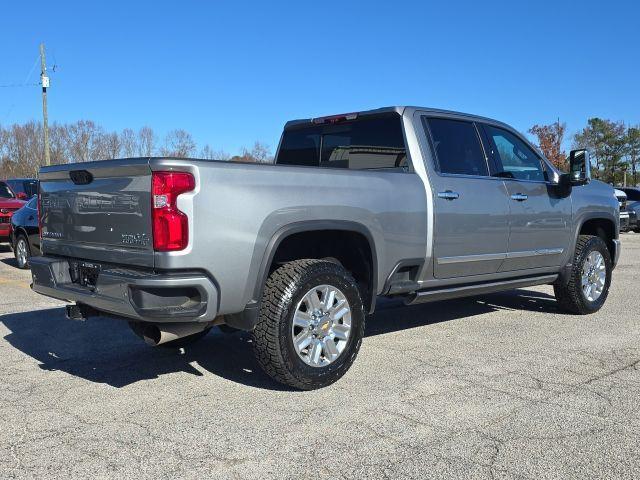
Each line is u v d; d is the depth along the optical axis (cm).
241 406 409
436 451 339
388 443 350
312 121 619
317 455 335
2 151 5325
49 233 479
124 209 394
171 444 349
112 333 618
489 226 566
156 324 393
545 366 498
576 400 419
